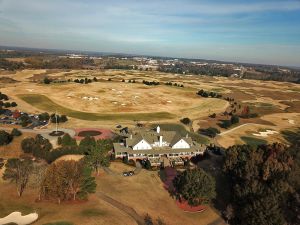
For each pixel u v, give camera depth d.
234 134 133.38
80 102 176.88
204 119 157.50
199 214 68.31
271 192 61.56
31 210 64.25
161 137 99.94
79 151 96.38
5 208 64.94
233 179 75.69
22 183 74.12
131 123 142.50
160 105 183.62
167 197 74.25
